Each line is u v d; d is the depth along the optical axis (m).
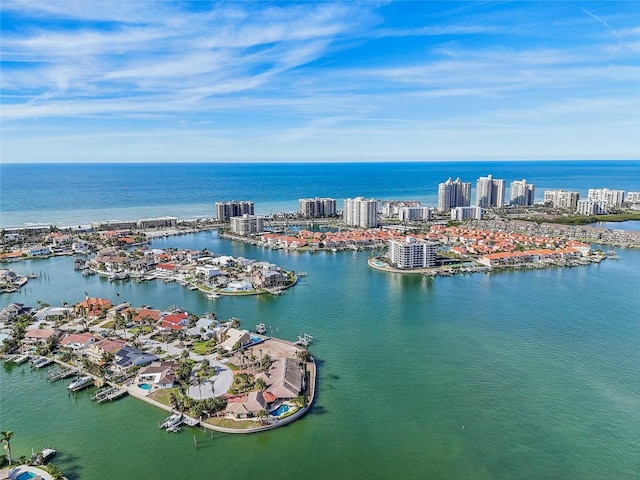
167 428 130.88
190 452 122.31
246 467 117.00
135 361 167.88
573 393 151.88
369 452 122.81
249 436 128.75
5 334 199.00
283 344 188.75
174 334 196.00
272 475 114.25
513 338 196.12
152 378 158.12
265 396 142.25
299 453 122.31
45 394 152.00
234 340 185.25
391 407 143.75
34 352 183.12
